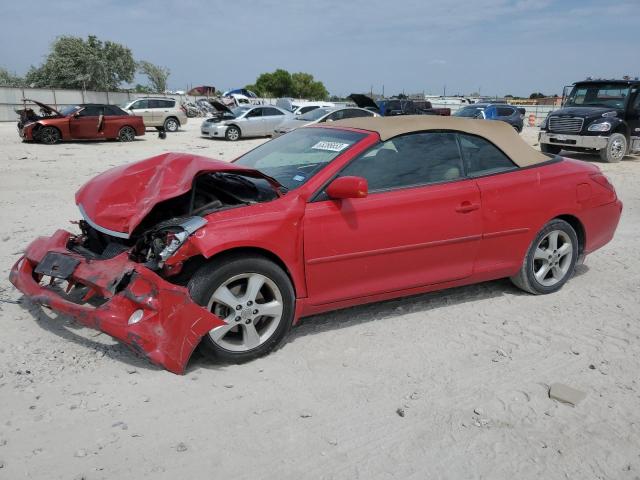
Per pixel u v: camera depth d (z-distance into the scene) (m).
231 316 3.69
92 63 58.88
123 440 2.92
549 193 4.88
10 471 2.65
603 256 6.50
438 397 3.46
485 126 4.87
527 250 4.89
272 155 4.80
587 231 5.22
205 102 49.34
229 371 3.67
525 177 4.80
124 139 22.31
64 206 8.84
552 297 5.11
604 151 15.91
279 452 2.89
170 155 4.31
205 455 2.83
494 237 4.65
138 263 3.67
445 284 4.59
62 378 3.49
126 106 27.64
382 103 30.64
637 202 10.12
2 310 4.47
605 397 3.50
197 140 24.09
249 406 3.28
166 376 3.55
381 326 4.43
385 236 4.14
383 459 2.87
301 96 86.12
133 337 3.36
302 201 3.93
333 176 4.08
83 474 2.65
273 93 84.00
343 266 4.05
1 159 15.29
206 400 3.32
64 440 2.90
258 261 3.69
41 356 3.75
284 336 3.92
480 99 52.50
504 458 2.91
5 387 3.36
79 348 3.88
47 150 18.31
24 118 20.95
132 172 4.14
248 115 24.45
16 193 9.94
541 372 3.79
